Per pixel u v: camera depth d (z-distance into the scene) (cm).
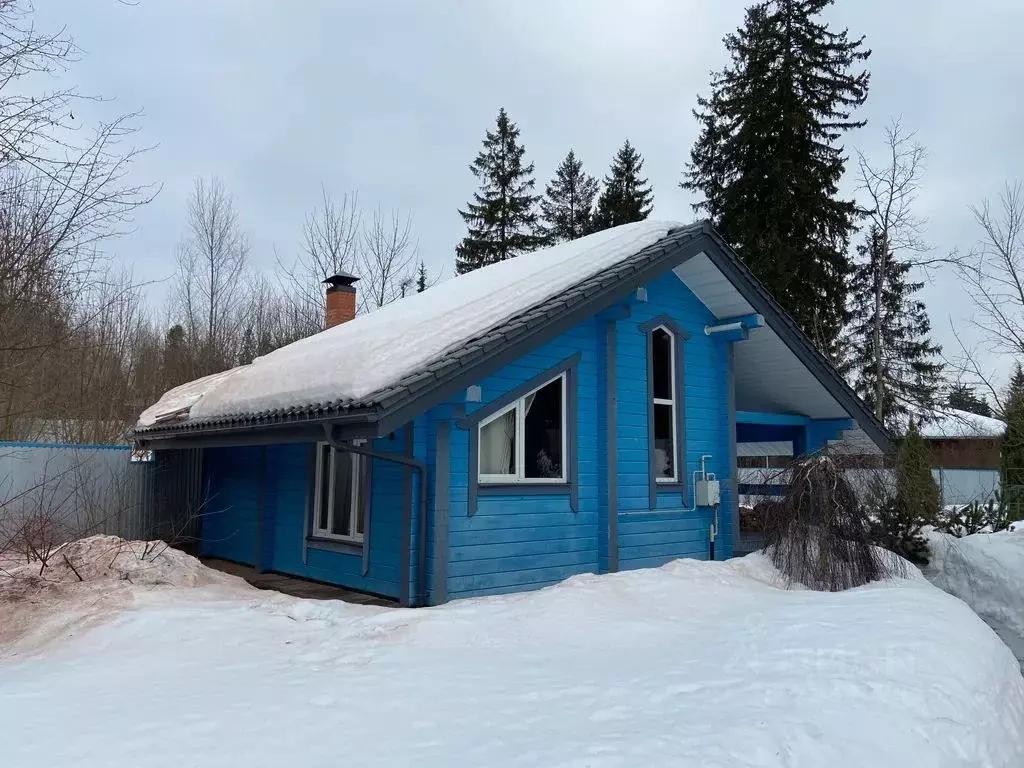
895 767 427
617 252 1027
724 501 1123
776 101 2600
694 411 1114
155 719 444
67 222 1180
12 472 1234
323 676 533
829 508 990
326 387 775
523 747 400
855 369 3088
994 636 748
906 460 1308
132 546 935
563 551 914
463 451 826
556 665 573
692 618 747
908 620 690
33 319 1352
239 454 1250
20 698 488
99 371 1912
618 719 449
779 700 488
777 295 2484
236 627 671
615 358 984
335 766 376
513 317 853
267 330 3042
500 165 4166
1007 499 1450
